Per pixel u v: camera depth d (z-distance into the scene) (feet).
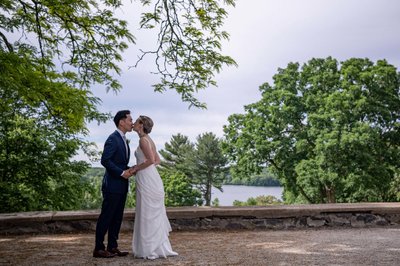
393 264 13.12
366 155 78.23
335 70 96.63
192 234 20.26
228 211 21.84
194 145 239.50
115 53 26.20
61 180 47.26
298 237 19.17
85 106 20.98
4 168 43.50
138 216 14.98
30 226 19.83
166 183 190.19
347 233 20.43
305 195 94.43
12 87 16.08
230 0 25.76
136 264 13.55
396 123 88.84
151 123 15.81
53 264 13.46
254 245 17.06
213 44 26.40
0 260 14.02
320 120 84.69
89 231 20.52
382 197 94.48
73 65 25.77
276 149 93.76
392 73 90.12
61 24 25.64
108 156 14.84
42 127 44.11
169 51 26.55
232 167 105.09
